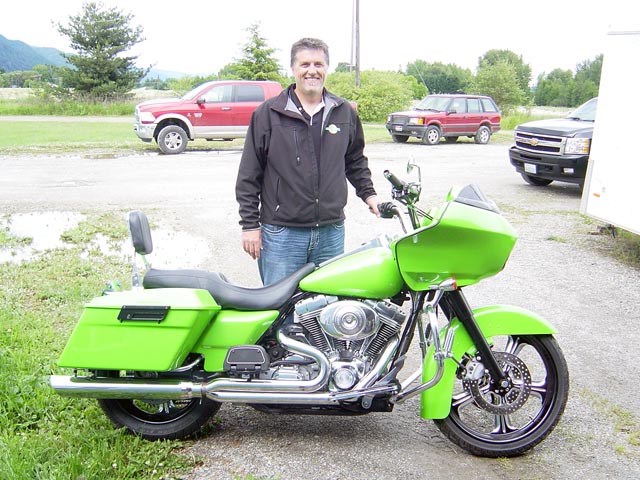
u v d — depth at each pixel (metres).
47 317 5.60
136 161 15.84
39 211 10.03
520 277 7.28
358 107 31.78
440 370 3.53
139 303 3.49
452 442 3.82
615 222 8.15
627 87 7.84
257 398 3.56
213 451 3.73
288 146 4.02
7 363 4.46
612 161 8.14
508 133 27.42
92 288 6.41
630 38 7.71
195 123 17.38
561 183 13.73
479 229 3.39
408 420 4.15
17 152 17.33
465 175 14.55
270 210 4.16
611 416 4.27
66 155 16.86
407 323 3.66
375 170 14.88
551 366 3.72
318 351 3.55
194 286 3.66
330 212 4.16
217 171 14.23
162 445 3.69
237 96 17.67
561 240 8.89
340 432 3.97
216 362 3.63
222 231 9.01
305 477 3.49
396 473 3.55
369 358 3.62
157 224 9.35
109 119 31.12
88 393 3.58
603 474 3.62
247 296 3.64
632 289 6.91
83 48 42.69
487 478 3.54
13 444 3.52
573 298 6.61
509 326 3.67
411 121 21.16
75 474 3.35
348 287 3.55
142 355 3.51
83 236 8.45
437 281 3.49
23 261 7.29
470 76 35.53
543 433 3.72
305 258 4.26
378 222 9.62
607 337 5.61
